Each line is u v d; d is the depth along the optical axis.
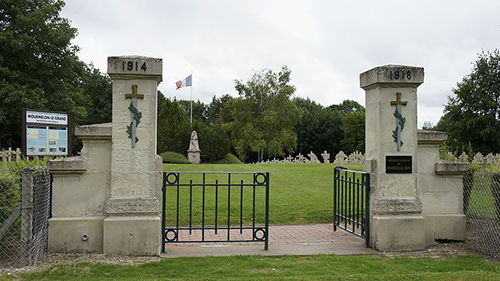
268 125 44.84
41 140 11.23
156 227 6.27
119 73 6.20
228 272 5.37
